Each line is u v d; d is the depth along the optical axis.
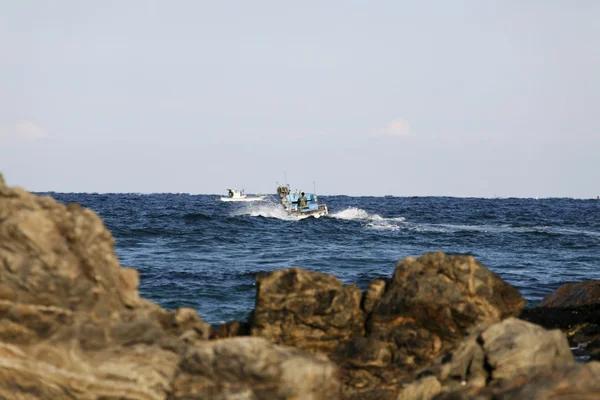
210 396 35.75
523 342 39.25
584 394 32.75
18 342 37.25
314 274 49.34
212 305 81.19
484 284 48.16
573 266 135.50
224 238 181.00
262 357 35.97
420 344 46.38
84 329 37.62
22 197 39.31
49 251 37.56
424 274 48.75
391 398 42.97
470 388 38.25
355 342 46.62
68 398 37.22
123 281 41.56
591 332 59.91
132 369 37.19
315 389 35.44
